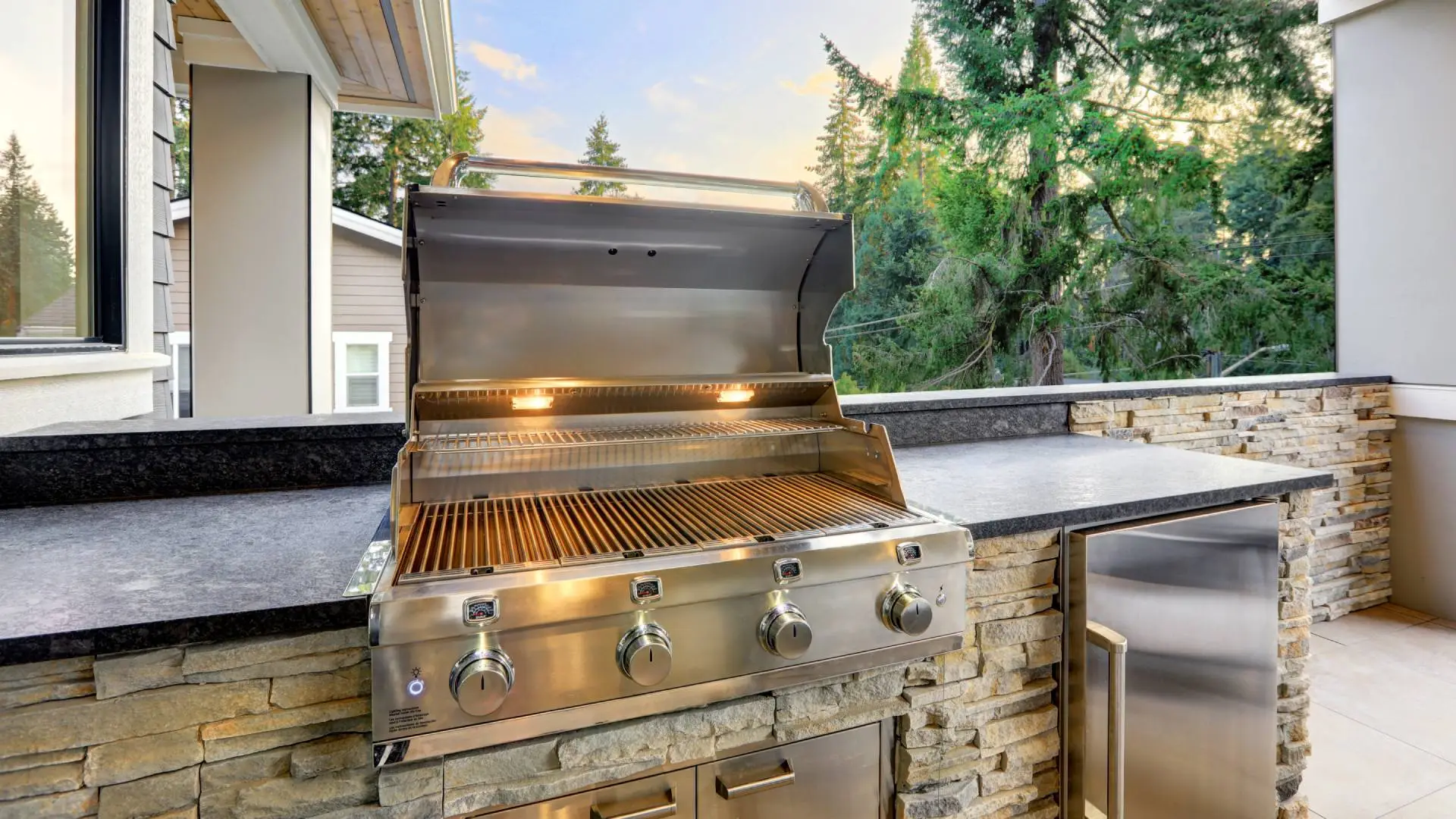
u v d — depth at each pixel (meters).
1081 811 1.40
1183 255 9.23
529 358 1.39
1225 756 1.53
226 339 3.39
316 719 0.89
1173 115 9.23
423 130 10.43
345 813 0.91
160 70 2.24
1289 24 8.52
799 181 1.55
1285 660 1.70
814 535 1.10
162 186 2.22
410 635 0.83
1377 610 3.22
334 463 1.57
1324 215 8.42
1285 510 1.70
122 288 1.86
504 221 1.26
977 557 1.32
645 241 1.40
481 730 0.88
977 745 1.33
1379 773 2.05
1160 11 9.21
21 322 1.56
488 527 1.14
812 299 1.58
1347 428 3.10
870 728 1.25
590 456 1.39
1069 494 1.49
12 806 0.78
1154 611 1.44
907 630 1.08
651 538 1.08
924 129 10.65
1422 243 3.13
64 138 1.69
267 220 3.42
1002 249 10.23
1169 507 1.48
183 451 1.46
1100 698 1.39
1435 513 3.13
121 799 0.81
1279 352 8.73
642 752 1.03
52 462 1.37
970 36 10.38
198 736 0.84
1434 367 3.10
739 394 1.53
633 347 1.47
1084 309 9.80
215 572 0.97
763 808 1.15
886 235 11.10
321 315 3.66
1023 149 10.04
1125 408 2.54
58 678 0.78
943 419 2.24
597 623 0.93
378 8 3.04
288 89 3.41
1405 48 3.18
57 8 1.65
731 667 1.01
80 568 0.98
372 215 10.14
